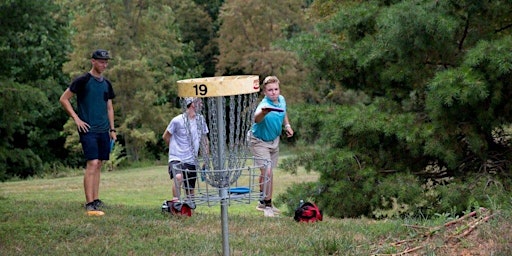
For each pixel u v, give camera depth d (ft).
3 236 25.72
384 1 50.72
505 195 39.37
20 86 101.71
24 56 109.19
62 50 125.39
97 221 28.55
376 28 49.42
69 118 129.59
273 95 30.94
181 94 14.84
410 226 23.17
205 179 15.16
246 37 142.61
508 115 42.98
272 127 30.63
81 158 138.92
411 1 42.86
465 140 44.47
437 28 41.42
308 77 53.47
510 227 21.26
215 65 159.12
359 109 46.52
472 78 38.58
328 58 49.34
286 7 140.46
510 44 39.42
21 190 74.79
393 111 46.73
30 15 108.17
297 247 22.41
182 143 29.78
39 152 135.13
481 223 22.03
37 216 30.12
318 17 69.67
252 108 15.12
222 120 15.12
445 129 42.24
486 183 40.88
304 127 48.57
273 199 52.70
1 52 105.19
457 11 43.96
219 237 24.77
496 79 39.93
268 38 141.28
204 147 15.06
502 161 44.24
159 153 141.38
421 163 46.75
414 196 41.70
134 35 130.62
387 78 46.34
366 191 43.50
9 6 103.71
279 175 91.15
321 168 44.80
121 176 100.17
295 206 45.16
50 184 84.58
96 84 30.53
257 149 30.94
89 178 31.24
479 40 42.09
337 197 44.78
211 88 14.58
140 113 129.49
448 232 21.99
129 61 125.18
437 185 43.88
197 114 15.06
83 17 122.93
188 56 156.66
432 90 39.70
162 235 25.68
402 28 42.32
